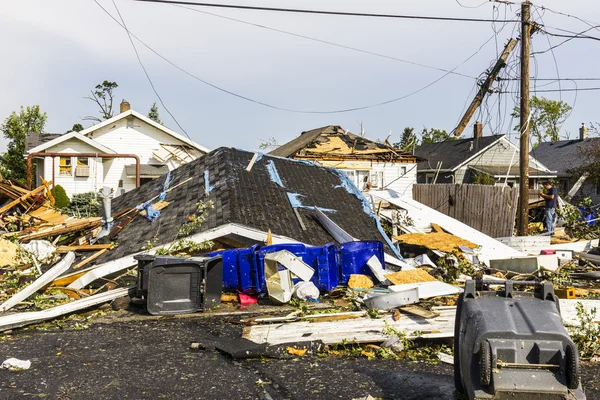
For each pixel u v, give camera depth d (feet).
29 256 39.06
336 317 26.23
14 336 24.86
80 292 33.45
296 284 32.14
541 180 131.34
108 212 42.32
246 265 32.96
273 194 46.29
